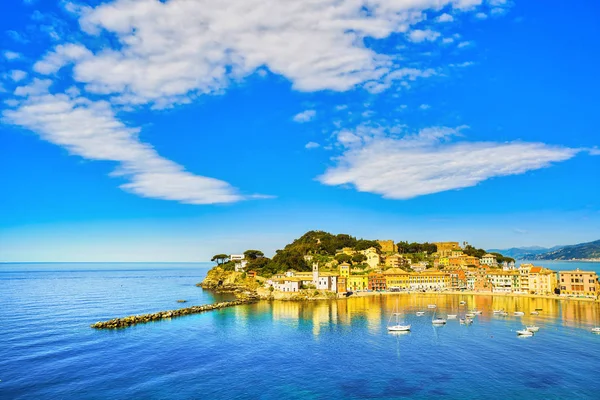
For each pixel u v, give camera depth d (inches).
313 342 6063.0
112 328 7076.8
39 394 4173.2
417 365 4948.3
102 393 4188.0
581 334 6363.2
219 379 4552.2
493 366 4867.1
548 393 4065.0
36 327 7170.3
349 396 4065.0
